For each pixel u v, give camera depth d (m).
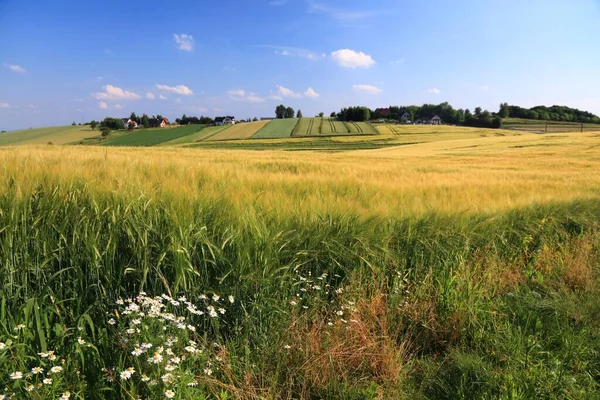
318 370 2.38
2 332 2.06
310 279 3.22
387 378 2.47
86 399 1.94
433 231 4.26
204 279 2.87
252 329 2.65
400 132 97.50
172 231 2.86
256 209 3.72
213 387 2.17
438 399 2.38
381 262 3.64
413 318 3.04
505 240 4.79
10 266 2.37
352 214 4.01
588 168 24.98
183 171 5.82
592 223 5.90
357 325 2.77
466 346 2.86
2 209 2.69
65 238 2.65
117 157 7.34
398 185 7.18
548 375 2.50
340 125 116.12
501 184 9.67
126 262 2.77
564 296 3.65
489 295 3.49
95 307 2.51
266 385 2.29
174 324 2.30
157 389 1.90
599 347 2.87
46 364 1.99
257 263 2.92
